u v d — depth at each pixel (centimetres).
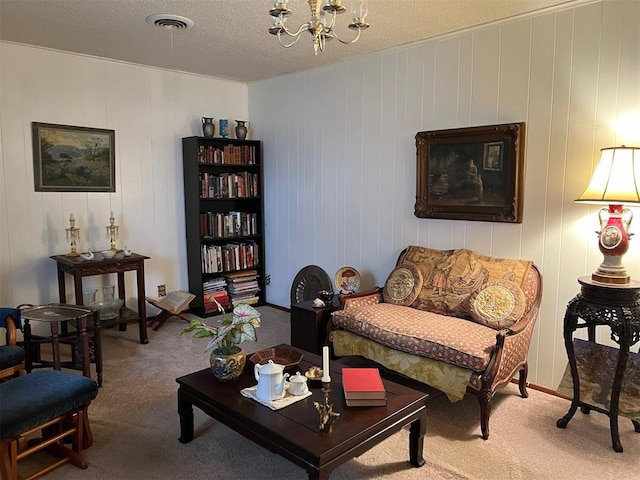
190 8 292
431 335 269
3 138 366
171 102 460
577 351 267
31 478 206
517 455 230
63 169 397
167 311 428
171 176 468
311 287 448
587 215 285
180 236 479
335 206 433
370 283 409
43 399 203
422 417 213
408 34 339
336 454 171
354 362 344
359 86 402
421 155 357
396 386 224
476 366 246
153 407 277
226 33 340
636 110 263
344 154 420
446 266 331
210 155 467
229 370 224
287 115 471
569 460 226
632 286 238
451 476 213
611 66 270
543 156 300
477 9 292
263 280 514
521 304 285
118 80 424
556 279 300
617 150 243
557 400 292
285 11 187
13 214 375
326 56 399
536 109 301
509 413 274
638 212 264
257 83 502
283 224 489
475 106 329
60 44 369
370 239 406
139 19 312
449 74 341
